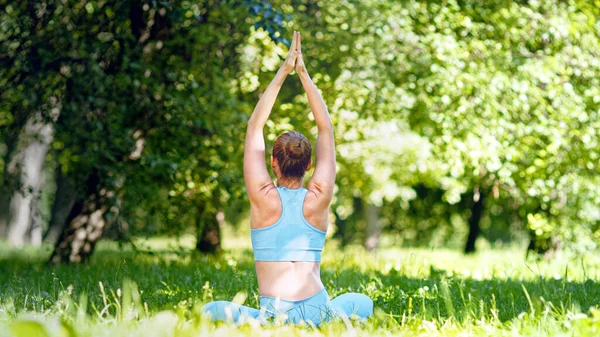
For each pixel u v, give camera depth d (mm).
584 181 14516
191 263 11531
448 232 35000
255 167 4539
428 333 4340
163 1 10336
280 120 13336
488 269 11055
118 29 10484
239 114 11492
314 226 4520
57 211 21188
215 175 11508
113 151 10539
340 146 17812
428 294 6648
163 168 10750
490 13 13719
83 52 9977
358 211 33750
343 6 13188
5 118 10703
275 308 4336
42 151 19938
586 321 4090
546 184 14258
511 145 13531
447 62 12586
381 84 13594
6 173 11938
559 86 13023
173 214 11938
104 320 4203
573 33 13008
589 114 13555
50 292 6305
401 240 35000
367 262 11922
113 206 10875
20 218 28312
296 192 4559
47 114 10367
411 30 13406
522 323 4570
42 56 9820
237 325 3992
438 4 13742
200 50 11969
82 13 10523
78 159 10922
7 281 7902
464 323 4551
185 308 4461
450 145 13219
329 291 7258
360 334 3988
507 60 13164
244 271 9555
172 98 10719
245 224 34312
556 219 15250
